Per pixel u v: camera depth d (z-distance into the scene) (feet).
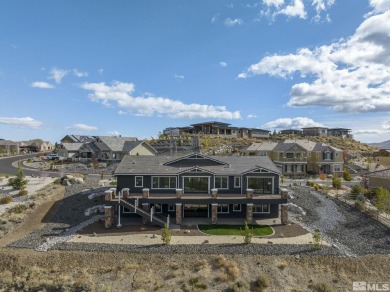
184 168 116.06
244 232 90.38
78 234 93.71
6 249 82.33
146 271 75.05
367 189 143.33
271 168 116.57
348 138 369.71
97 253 81.00
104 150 244.22
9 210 109.29
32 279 71.72
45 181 155.63
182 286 69.92
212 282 71.46
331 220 108.99
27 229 97.91
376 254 82.94
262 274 73.72
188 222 105.91
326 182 174.91
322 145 220.64
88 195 131.03
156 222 101.09
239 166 118.83
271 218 111.75
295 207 120.06
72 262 77.82
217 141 289.33
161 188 113.09
